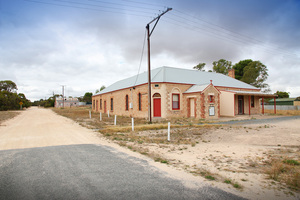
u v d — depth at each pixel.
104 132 12.70
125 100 29.58
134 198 3.71
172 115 23.48
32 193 3.89
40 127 15.87
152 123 17.61
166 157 6.93
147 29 17.41
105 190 4.06
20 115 32.94
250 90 31.30
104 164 5.92
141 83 25.11
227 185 4.45
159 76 24.97
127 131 13.33
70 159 6.43
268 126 14.37
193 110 24.09
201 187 4.31
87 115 30.41
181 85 24.44
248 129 13.23
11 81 86.62
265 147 8.41
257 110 31.11
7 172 5.14
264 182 4.64
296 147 8.30
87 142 9.72
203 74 31.05
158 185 4.37
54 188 4.14
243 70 50.78
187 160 6.56
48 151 7.59
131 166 5.78
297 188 4.30
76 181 4.54
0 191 3.97
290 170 5.41
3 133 12.76
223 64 53.44
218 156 7.07
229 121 19.03
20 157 6.64
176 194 3.92
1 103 65.38
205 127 14.74
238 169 5.62
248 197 3.84
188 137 11.05
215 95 22.88
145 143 9.42
